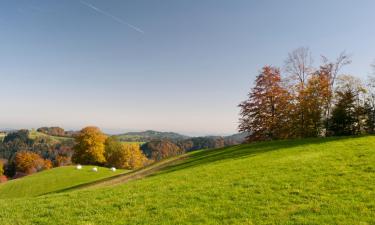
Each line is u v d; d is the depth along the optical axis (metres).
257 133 51.22
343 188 15.86
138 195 18.05
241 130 52.81
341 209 13.02
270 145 38.88
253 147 39.53
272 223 12.14
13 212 16.20
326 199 14.46
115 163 100.56
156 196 17.44
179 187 19.48
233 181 19.73
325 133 52.38
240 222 12.47
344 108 50.47
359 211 12.71
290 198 15.07
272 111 51.12
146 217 13.84
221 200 15.59
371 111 50.94
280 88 51.00
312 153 27.31
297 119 50.69
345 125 50.75
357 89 51.97
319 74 53.59
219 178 21.41
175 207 14.99
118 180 39.09
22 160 129.88
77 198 18.89
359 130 51.28
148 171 41.28
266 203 14.61
